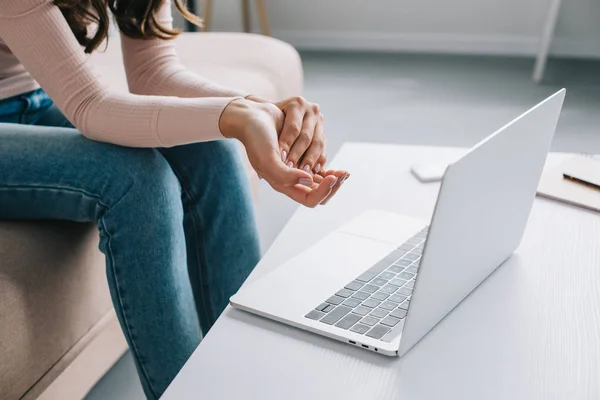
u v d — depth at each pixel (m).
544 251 0.94
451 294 0.79
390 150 1.30
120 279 0.98
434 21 3.65
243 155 1.61
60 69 0.95
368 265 0.91
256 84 1.72
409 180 1.17
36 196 1.00
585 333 0.77
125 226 0.97
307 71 3.42
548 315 0.80
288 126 0.93
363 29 3.74
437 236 0.69
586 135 2.54
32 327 1.01
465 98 2.98
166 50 1.20
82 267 1.12
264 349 0.75
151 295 0.98
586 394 0.68
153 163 0.99
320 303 0.82
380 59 3.59
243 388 0.69
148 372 1.02
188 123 0.92
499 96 3.00
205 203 1.14
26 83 1.18
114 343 1.38
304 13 3.77
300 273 0.89
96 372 1.33
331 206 1.09
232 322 0.80
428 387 0.69
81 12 1.05
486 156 0.72
